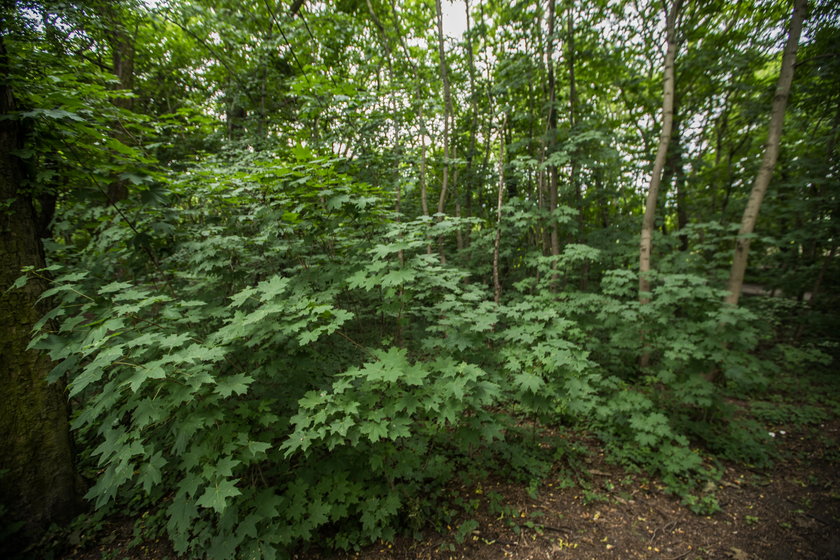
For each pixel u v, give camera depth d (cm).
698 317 502
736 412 563
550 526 322
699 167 980
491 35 900
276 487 290
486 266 824
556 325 395
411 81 787
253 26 673
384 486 319
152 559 272
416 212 877
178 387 214
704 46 812
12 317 282
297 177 337
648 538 316
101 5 434
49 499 296
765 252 948
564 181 955
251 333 270
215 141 649
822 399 605
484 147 1108
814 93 718
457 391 260
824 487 393
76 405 387
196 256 346
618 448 437
